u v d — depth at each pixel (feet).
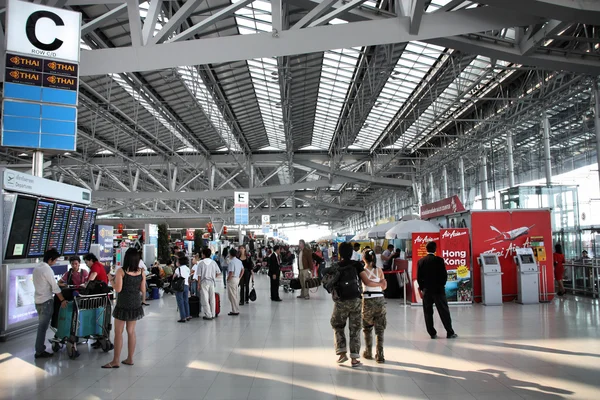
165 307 50.70
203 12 55.47
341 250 24.23
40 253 38.65
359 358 24.44
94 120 90.89
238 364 24.32
